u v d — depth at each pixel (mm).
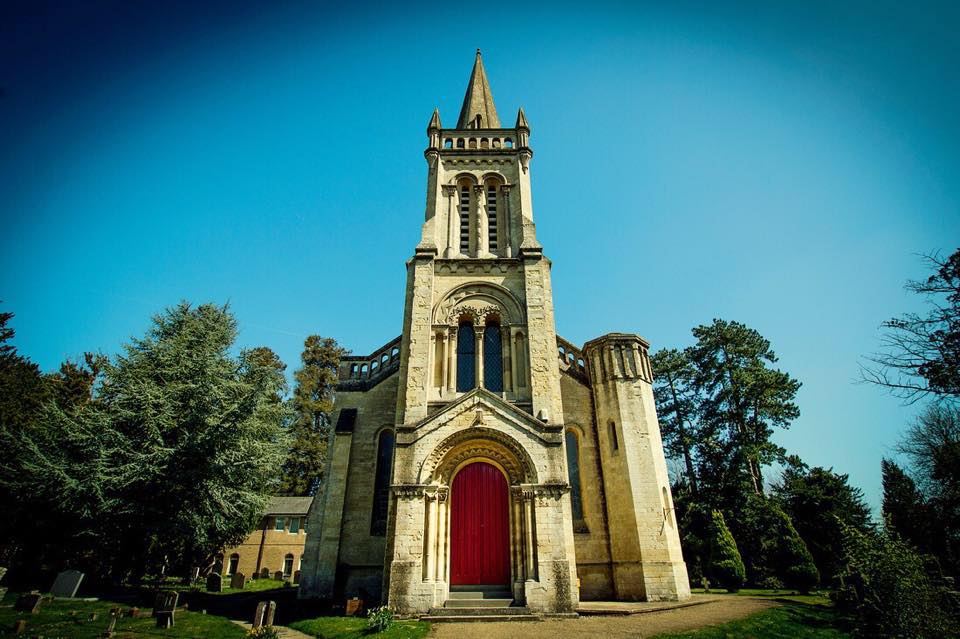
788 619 18500
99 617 19438
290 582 45750
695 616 18281
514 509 21219
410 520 20281
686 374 48125
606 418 27125
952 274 16578
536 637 15102
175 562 32719
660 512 24328
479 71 41562
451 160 32188
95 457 25438
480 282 27297
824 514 38250
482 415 22219
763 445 41188
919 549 29984
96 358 43812
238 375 32812
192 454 26984
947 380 16141
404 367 25453
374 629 16562
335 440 27250
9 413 32250
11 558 30188
